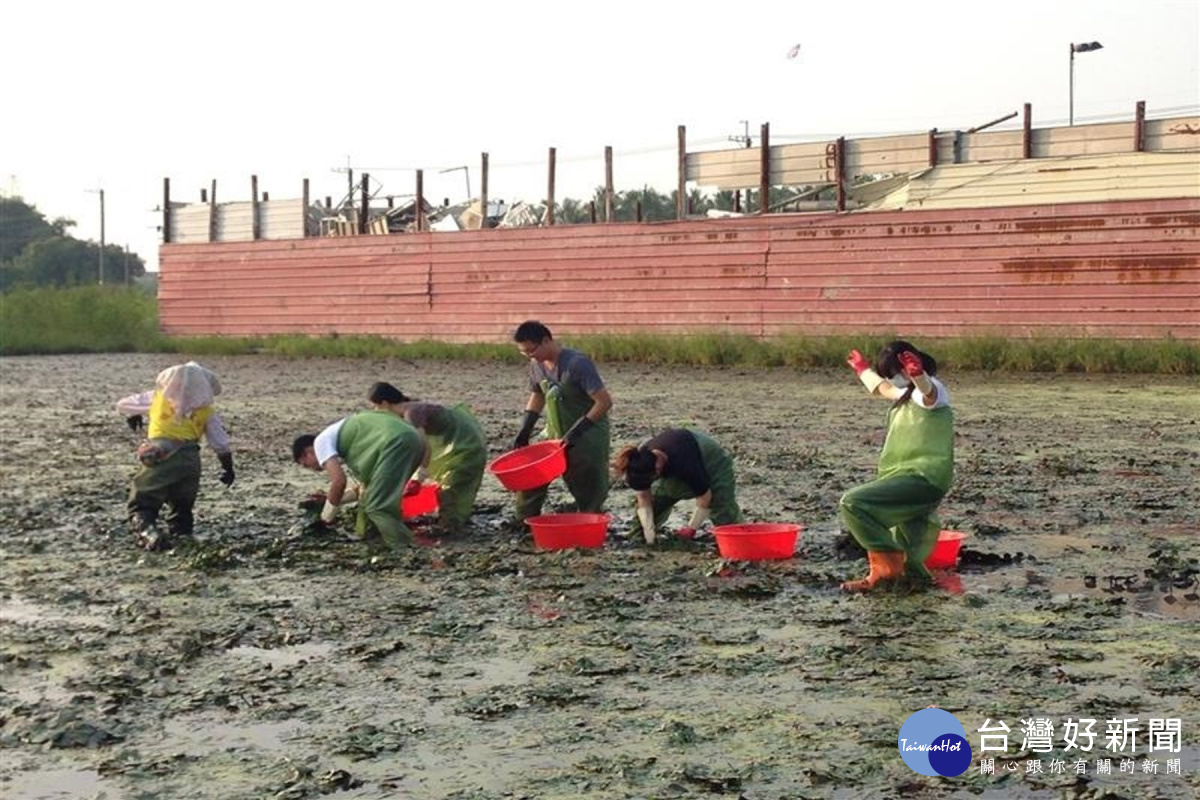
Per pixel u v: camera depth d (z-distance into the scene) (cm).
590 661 686
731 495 1009
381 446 993
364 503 1000
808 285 3073
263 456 1551
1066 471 1309
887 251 2953
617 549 982
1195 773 520
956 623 750
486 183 3662
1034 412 1900
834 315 3039
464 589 862
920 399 836
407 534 997
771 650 703
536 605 816
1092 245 2700
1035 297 2770
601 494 1066
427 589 865
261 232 4153
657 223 3294
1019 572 878
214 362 3553
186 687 663
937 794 509
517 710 616
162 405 1030
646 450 981
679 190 3269
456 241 3656
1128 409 1919
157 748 578
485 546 1007
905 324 2941
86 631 776
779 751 555
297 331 4016
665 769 537
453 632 753
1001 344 2664
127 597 862
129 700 642
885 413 1942
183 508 1047
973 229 2839
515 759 554
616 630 752
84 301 4306
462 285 3656
